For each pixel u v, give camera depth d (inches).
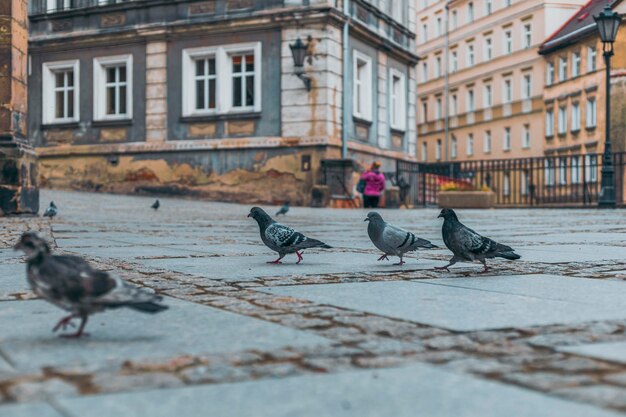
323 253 351.3
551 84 2182.6
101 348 138.5
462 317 170.6
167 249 372.8
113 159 1272.1
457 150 2650.1
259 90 1192.2
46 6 1320.1
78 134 1300.4
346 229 567.5
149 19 1245.7
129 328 158.1
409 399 105.5
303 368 124.0
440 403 103.5
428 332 153.3
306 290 219.1
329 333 152.6
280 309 182.9
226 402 104.3
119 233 502.0
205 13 1214.3
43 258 136.9
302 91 1170.0
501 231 536.1
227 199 1213.1
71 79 1325.0
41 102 1317.7
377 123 1337.4
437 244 409.7
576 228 576.7
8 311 181.8
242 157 1203.9
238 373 120.1
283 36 1175.6
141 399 105.8
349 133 1229.7
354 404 103.3
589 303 192.2
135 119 1264.8
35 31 1318.9
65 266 136.0
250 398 106.3
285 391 109.9
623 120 1887.3
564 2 2225.6
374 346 140.2
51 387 111.2
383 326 159.3
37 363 126.6
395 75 1416.1
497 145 2432.3
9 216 675.4
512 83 2363.4
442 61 2731.3
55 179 1310.3
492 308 183.9
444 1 2701.8
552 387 111.1
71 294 133.9
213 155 1220.5
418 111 2901.1
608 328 156.7
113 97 1299.2
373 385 113.0
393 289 221.0
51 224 597.6
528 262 299.0
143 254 342.0
